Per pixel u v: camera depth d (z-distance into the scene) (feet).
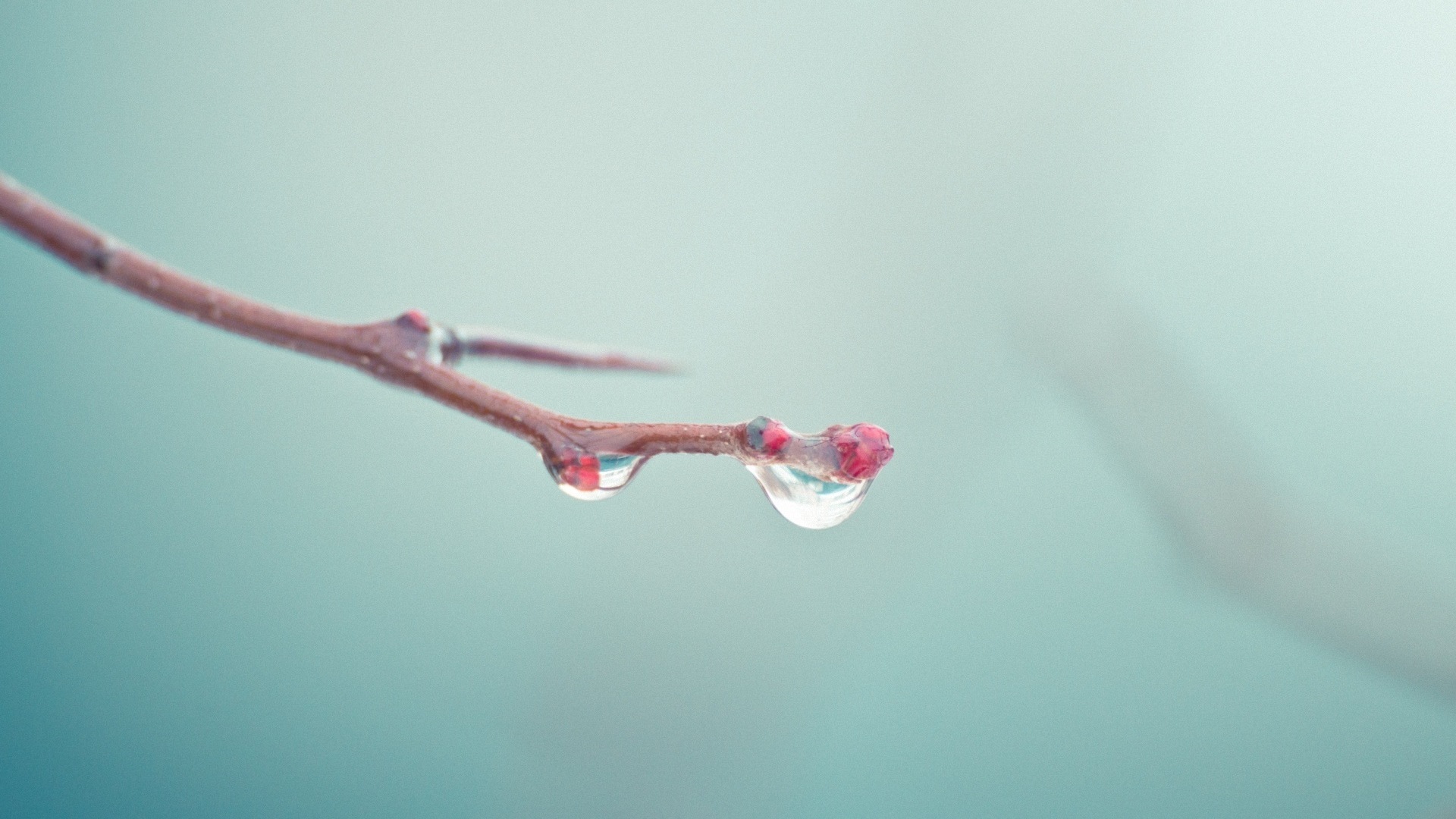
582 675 0.67
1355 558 0.54
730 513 0.70
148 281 0.38
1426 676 0.52
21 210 0.37
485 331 0.42
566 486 0.39
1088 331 0.59
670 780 0.66
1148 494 0.57
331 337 0.39
